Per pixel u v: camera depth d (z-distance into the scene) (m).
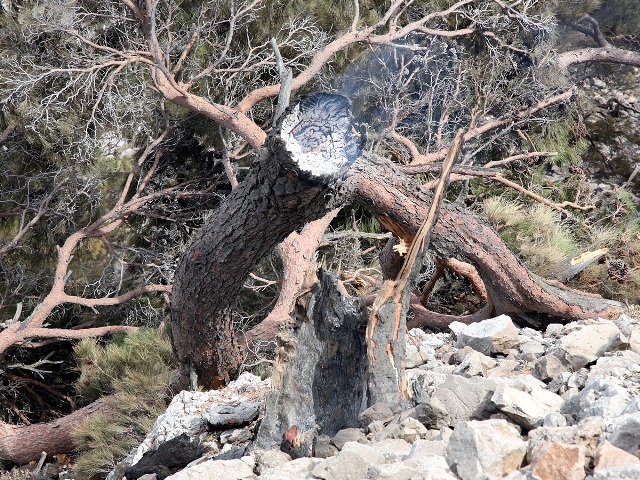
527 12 13.40
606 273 10.15
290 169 5.52
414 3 12.93
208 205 13.30
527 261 9.69
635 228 11.66
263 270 11.92
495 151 13.23
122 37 11.96
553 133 13.11
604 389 4.23
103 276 12.48
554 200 12.79
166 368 9.12
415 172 10.25
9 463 10.52
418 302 10.37
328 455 4.25
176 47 11.62
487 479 3.22
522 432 4.17
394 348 4.81
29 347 12.29
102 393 10.01
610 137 14.81
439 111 13.24
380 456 3.75
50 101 10.62
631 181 14.38
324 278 5.20
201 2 12.19
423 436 4.15
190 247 7.29
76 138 11.83
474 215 7.85
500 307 8.59
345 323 5.07
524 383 4.57
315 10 12.17
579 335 5.30
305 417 4.94
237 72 11.62
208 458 5.17
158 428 6.11
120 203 11.68
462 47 12.55
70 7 10.72
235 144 11.45
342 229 12.26
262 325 9.55
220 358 8.43
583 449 3.27
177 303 7.78
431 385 5.12
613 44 15.37
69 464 10.19
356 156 5.53
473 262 8.06
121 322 13.24
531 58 12.90
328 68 12.33
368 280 10.65
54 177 12.20
